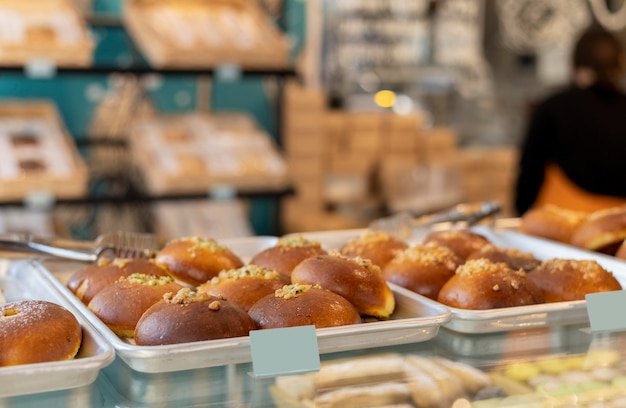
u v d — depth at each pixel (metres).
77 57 2.69
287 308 1.01
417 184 3.71
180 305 0.99
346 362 0.98
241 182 2.95
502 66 4.84
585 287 1.21
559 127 2.79
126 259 1.23
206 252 1.28
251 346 0.93
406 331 1.03
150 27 2.88
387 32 4.20
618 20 5.20
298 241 1.33
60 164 2.73
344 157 3.68
